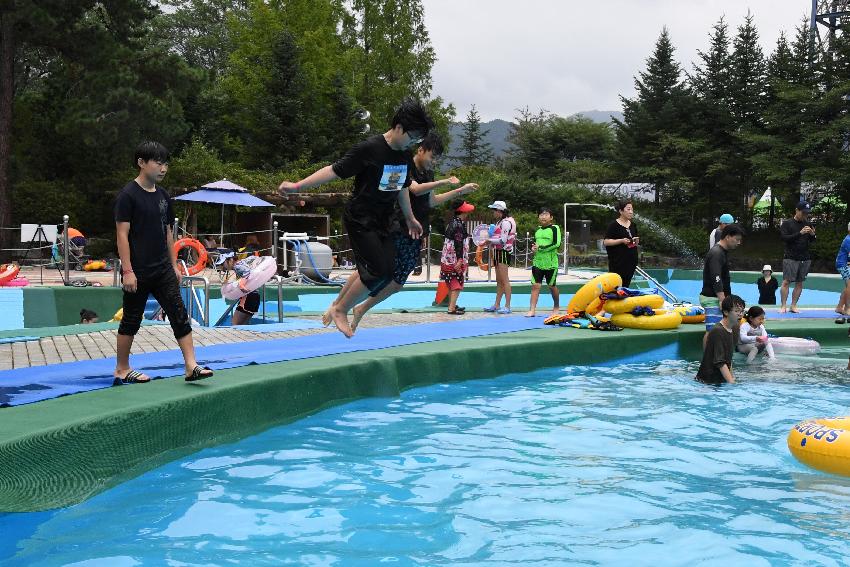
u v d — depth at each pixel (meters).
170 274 5.52
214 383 5.72
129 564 3.40
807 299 20.06
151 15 29.44
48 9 25.42
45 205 30.14
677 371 9.03
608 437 5.90
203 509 4.16
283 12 48.25
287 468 4.98
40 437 4.07
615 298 10.42
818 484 4.75
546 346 9.05
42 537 3.73
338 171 4.96
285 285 16.94
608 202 40.19
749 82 42.34
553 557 3.53
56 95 32.25
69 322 14.81
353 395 7.07
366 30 52.00
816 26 41.19
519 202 39.59
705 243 38.94
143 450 4.79
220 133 42.81
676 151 42.97
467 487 4.62
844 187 37.25
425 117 4.89
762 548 3.67
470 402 7.16
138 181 5.38
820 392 7.68
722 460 5.29
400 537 3.78
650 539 3.78
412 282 18.92
